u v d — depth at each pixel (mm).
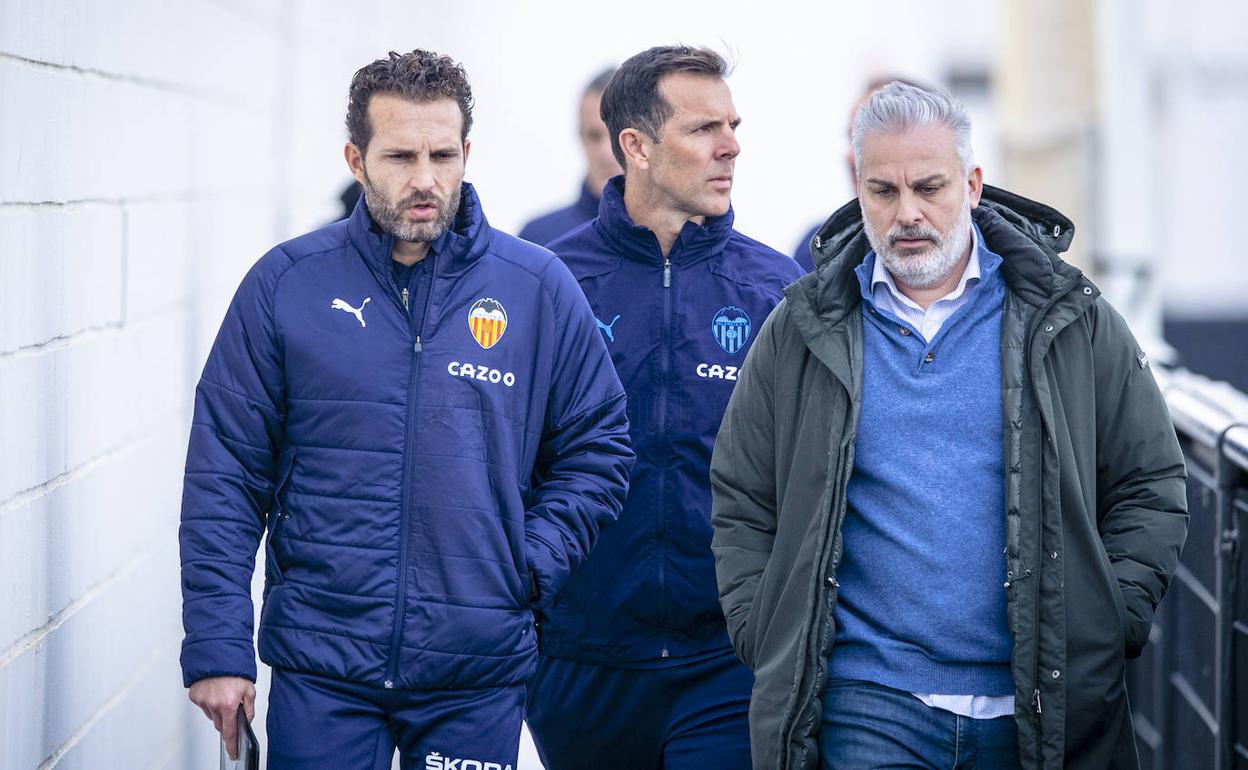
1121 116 39281
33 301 12797
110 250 15320
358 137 13086
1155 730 18703
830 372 12484
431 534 13008
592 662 15688
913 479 12234
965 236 12383
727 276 15719
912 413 12305
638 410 15492
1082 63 44125
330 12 34906
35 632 12875
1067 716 11961
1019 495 11938
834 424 12305
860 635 12297
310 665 12930
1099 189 43719
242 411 13117
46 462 13180
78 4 14109
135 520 16375
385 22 44500
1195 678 16703
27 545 12648
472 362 13258
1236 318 59875
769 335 13008
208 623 12742
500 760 13266
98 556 14836
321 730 12914
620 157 15781
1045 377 12008
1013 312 12281
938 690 12117
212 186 21297
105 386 15133
